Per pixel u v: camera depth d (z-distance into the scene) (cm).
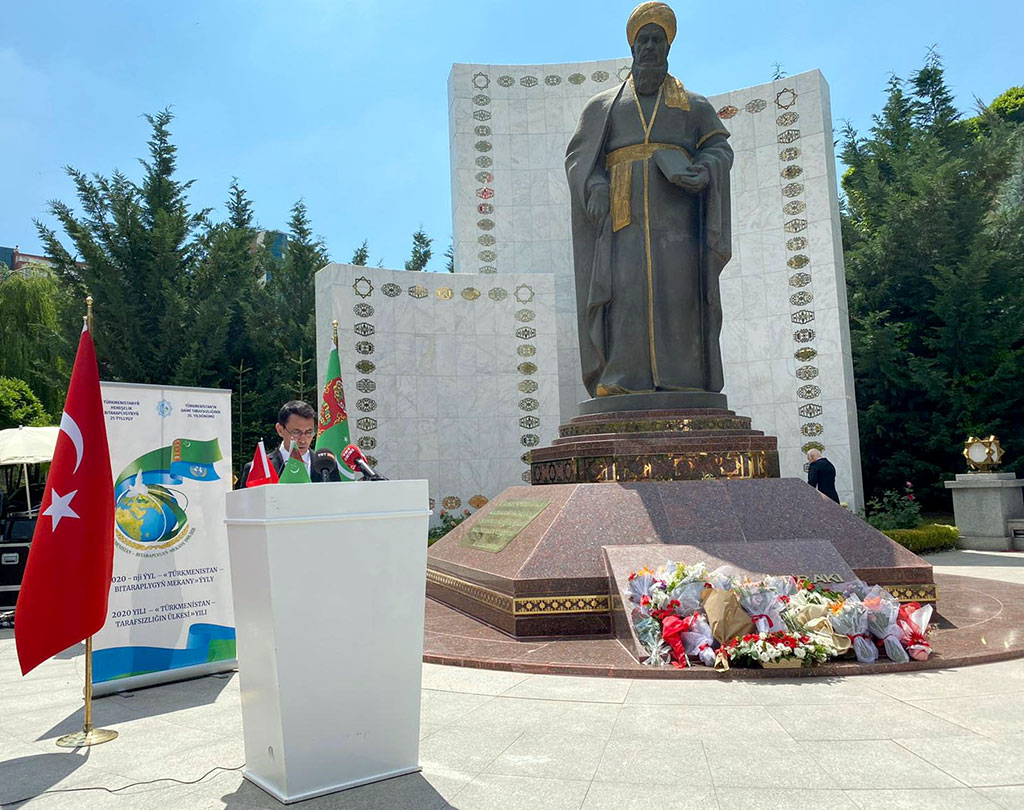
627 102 943
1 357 2353
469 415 1698
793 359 1761
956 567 1244
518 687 511
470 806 321
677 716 436
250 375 2469
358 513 362
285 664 336
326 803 330
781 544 672
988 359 2091
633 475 816
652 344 927
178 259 2306
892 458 2169
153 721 489
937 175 2139
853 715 430
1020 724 408
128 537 595
